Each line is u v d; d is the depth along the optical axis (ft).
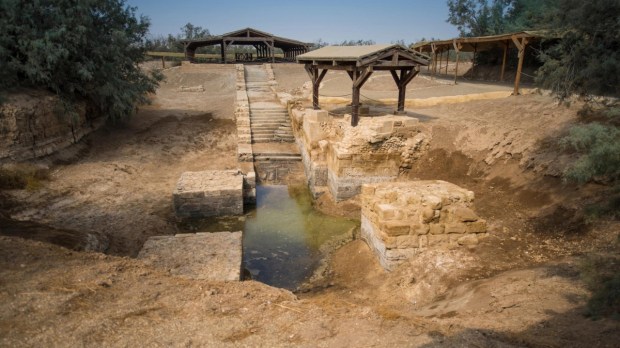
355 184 41.52
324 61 48.01
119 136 58.90
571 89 19.57
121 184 43.01
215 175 43.96
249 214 40.83
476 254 24.22
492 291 18.39
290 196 46.75
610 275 14.99
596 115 30.58
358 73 43.19
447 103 57.16
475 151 38.81
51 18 46.57
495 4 101.35
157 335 13.46
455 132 41.98
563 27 19.11
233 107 74.28
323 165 45.98
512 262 22.70
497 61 87.40
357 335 13.96
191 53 121.49
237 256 25.00
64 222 32.94
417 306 20.77
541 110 38.01
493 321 14.94
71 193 38.68
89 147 53.01
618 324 12.80
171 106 76.02
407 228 25.29
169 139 59.82
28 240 19.45
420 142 41.75
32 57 44.01
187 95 86.99
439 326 14.58
